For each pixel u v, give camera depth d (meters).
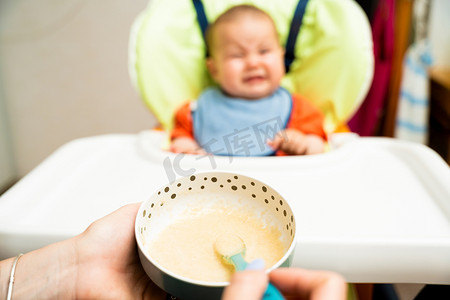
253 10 0.99
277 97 1.03
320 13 0.96
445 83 1.41
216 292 0.28
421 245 0.49
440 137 1.52
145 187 0.65
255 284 0.26
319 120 0.98
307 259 0.49
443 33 1.49
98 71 1.64
